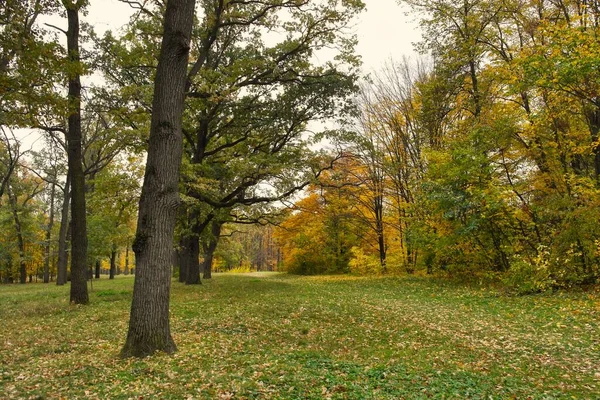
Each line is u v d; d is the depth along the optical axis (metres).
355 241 33.16
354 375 6.08
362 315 11.67
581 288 14.34
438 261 21.62
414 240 21.38
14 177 33.69
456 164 18.41
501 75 16.64
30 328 9.77
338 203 28.95
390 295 16.66
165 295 7.23
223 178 19.80
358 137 20.55
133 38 14.45
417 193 21.47
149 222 7.20
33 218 38.28
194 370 6.11
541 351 7.83
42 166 29.95
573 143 15.49
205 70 15.91
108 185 17.48
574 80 12.97
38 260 43.94
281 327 9.95
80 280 13.70
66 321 10.62
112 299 14.99
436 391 5.50
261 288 19.53
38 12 10.41
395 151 27.12
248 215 23.88
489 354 7.71
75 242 13.78
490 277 17.97
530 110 18.44
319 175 20.69
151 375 5.82
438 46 22.28
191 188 17.84
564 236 14.47
